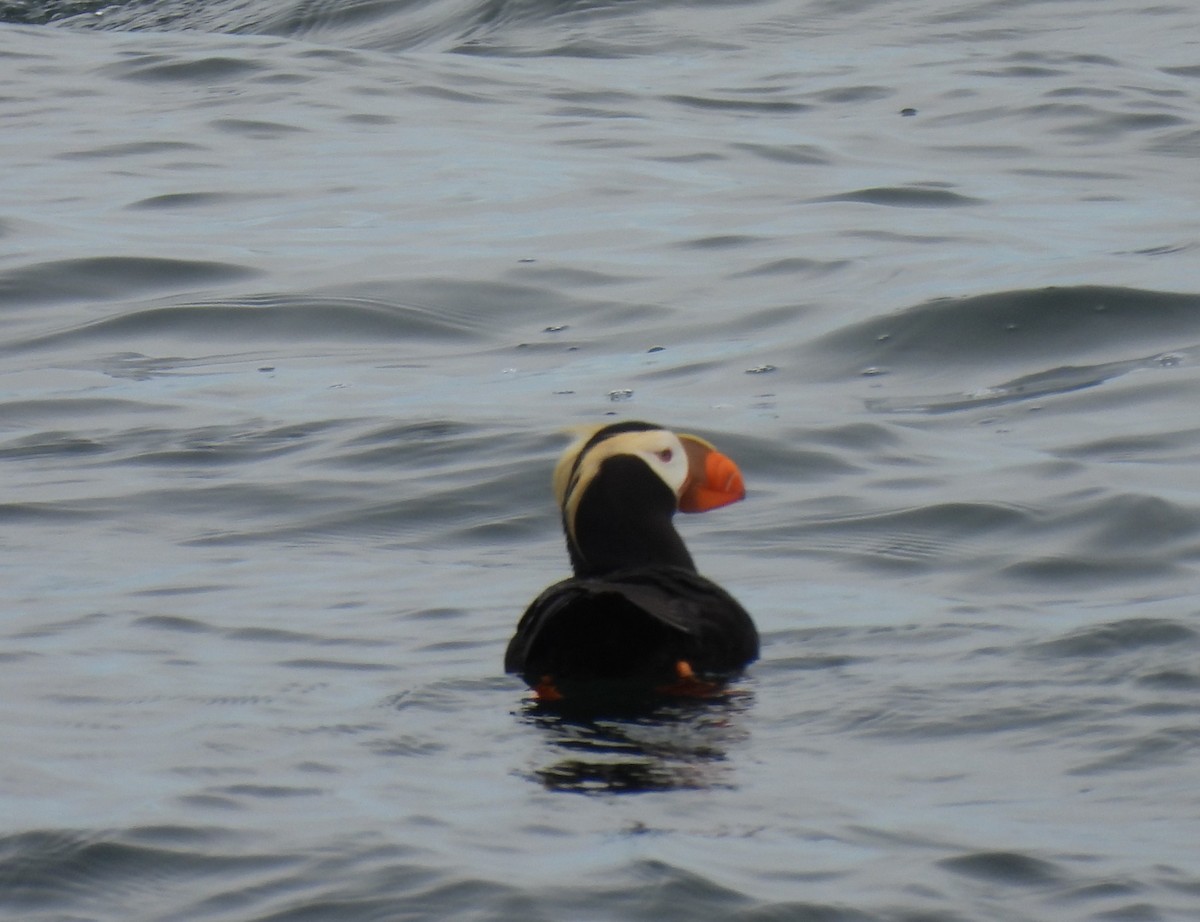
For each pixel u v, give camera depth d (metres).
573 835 7.62
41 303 19.38
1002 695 9.27
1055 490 13.26
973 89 29.34
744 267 20.03
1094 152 25.50
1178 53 31.64
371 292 19.41
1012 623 10.66
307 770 8.39
